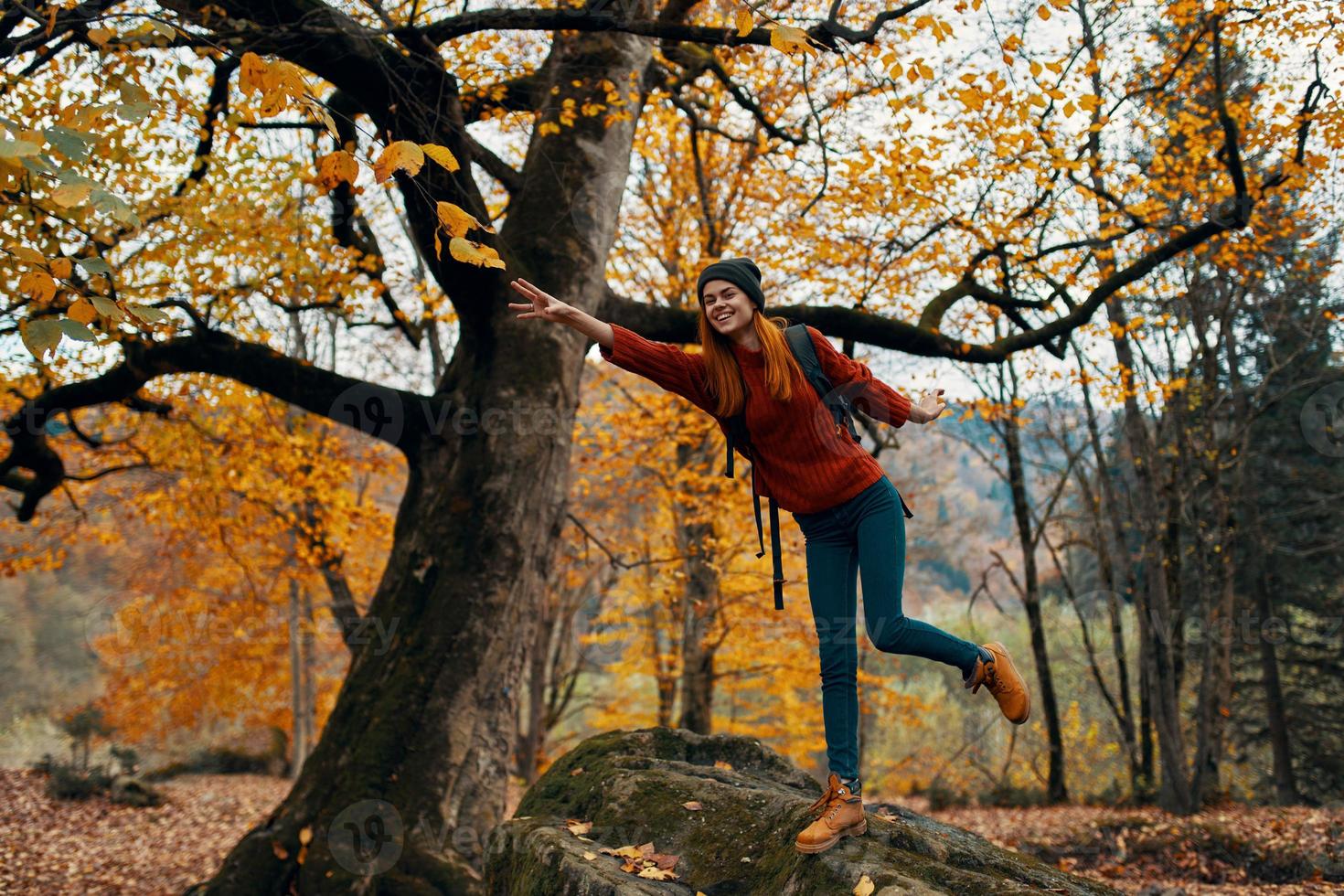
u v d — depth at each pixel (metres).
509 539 7.17
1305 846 9.12
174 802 15.18
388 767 6.65
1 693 30.28
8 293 6.54
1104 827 11.47
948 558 23.44
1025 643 27.89
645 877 3.15
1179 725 13.78
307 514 12.99
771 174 12.60
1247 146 10.13
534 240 7.68
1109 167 9.74
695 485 13.52
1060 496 16.58
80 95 4.53
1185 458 14.65
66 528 13.65
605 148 7.96
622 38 8.14
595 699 20.45
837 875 2.80
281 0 5.89
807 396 2.88
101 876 10.49
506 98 8.40
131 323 3.16
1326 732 18.83
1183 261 13.26
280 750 21.80
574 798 4.03
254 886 6.27
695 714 13.73
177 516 13.70
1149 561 14.41
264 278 9.63
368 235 10.80
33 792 14.84
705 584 14.05
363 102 6.41
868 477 2.91
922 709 18.50
